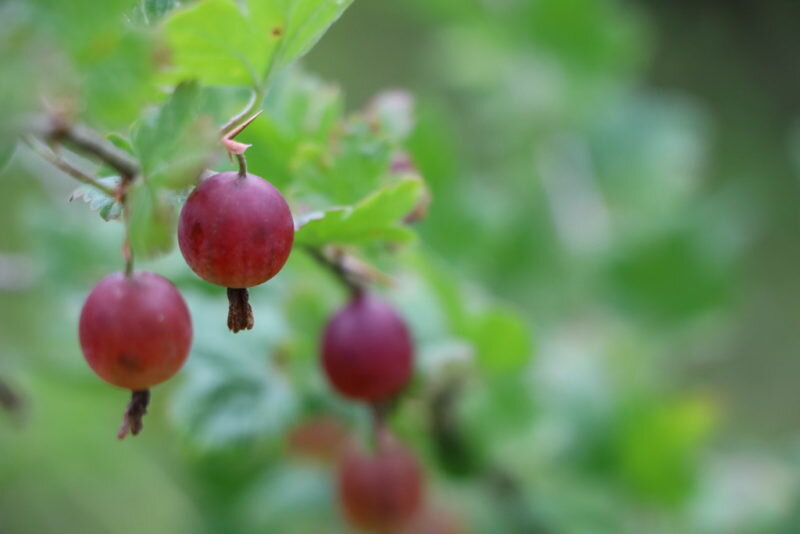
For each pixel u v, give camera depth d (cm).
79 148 29
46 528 66
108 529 63
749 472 56
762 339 84
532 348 41
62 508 67
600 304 56
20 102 27
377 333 35
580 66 61
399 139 36
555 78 62
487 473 43
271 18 30
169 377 30
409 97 36
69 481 56
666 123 63
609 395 49
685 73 88
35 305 56
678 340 56
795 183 84
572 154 62
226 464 48
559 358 52
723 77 88
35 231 44
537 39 62
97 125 28
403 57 92
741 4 89
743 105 87
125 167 29
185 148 29
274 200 29
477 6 62
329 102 36
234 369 39
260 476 49
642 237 56
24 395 45
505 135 62
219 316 39
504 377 42
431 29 93
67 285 43
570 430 48
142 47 28
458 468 42
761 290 85
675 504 48
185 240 29
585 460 48
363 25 95
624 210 61
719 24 90
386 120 36
